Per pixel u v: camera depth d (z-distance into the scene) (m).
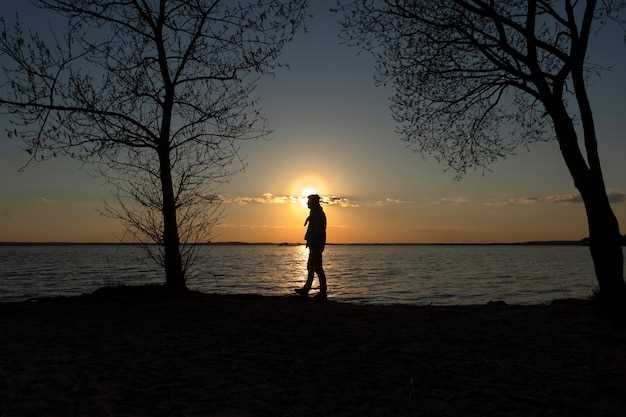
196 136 11.05
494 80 10.15
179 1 10.52
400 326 8.22
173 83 10.88
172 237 10.98
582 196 9.02
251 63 10.80
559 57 9.06
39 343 6.78
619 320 8.03
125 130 10.62
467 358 6.19
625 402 4.55
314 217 11.41
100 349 6.46
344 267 61.69
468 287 30.75
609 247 8.73
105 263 66.69
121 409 4.29
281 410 4.34
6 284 32.03
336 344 6.91
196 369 5.58
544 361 6.02
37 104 9.87
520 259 99.00
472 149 11.08
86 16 10.09
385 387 5.02
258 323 8.29
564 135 9.14
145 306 9.59
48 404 4.38
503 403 4.55
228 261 84.38
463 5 9.12
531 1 9.14
